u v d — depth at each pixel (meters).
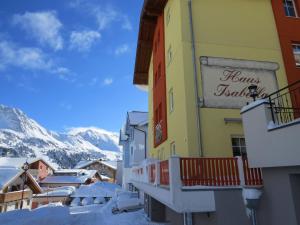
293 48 13.88
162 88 16.33
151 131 21.30
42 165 54.38
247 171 7.97
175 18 13.88
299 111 9.93
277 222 6.61
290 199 6.22
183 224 10.47
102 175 84.19
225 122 11.42
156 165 9.64
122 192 29.00
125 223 16.00
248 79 12.39
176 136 12.79
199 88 11.80
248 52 12.90
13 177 27.69
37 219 15.66
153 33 20.27
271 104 7.02
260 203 7.27
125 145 38.97
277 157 6.38
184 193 7.47
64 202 40.75
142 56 22.28
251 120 7.45
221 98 11.80
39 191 34.84
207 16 13.18
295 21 14.20
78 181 54.25
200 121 11.27
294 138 5.90
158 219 15.88
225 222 7.45
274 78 12.70
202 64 12.21
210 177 7.80
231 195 7.69
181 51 12.38
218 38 12.84
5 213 16.70
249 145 7.48
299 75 13.04
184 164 7.74
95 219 18.42
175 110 13.17
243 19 13.52
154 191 10.14
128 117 34.47
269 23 13.80
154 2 17.02
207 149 10.93
